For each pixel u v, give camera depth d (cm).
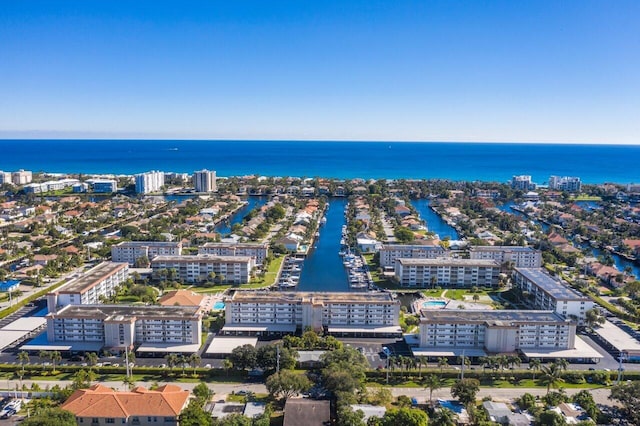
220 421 19475
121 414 19688
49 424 18225
